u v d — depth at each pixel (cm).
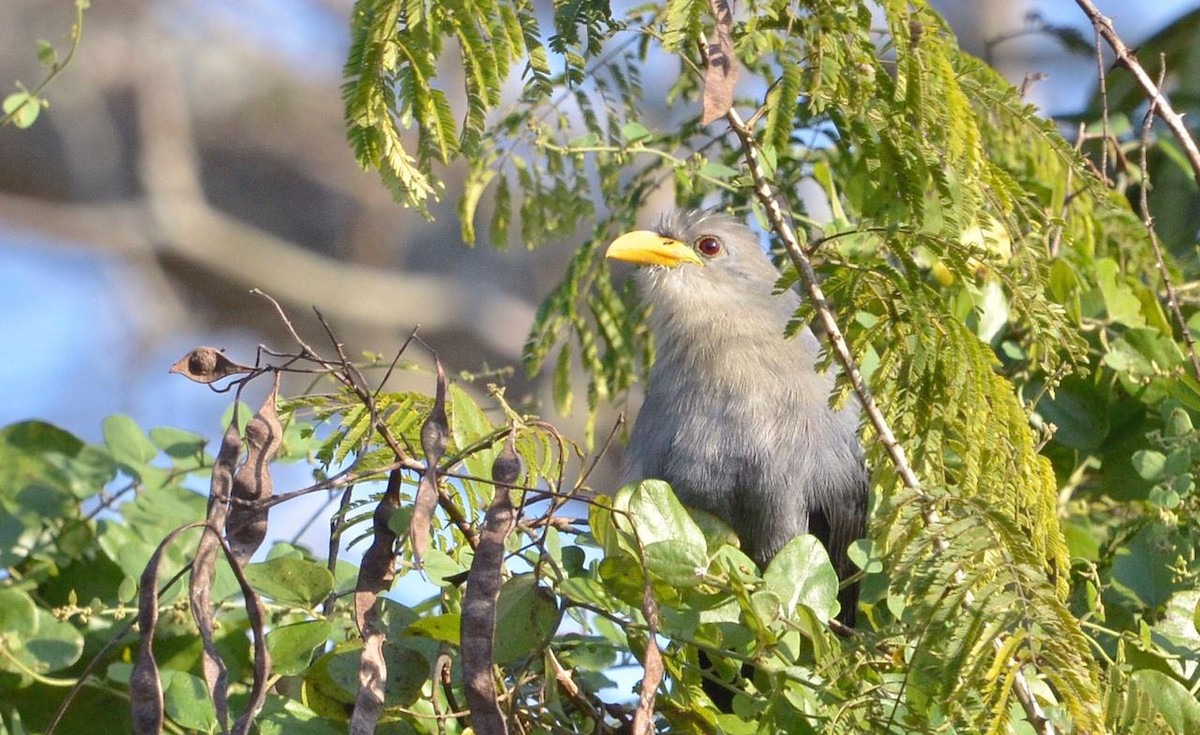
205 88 2575
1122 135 1113
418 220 2559
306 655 635
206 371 594
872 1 702
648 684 559
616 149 900
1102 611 723
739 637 641
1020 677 591
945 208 695
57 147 2478
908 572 572
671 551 625
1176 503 754
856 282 698
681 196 1066
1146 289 892
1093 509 889
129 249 2491
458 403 691
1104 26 805
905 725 610
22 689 736
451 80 1908
